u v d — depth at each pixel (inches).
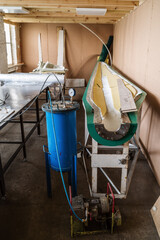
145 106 137.3
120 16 223.5
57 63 307.6
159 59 108.5
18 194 100.6
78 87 313.3
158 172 109.1
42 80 202.2
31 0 158.7
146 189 105.2
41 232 79.9
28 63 322.7
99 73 167.3
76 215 75.0
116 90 111.7
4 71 243.8
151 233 79.7
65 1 157.8
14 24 285.3
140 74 149.4
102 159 91.8
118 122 90.3
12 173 117.5
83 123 200.1
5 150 143.9
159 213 82.0
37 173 118.0
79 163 129.3
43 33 308.3
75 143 95.8
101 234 79.1
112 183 100.8
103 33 310.2
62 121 87.5
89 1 157.5
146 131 134.8
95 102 93.7
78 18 258.5
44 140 161.2
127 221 85.2
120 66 245.4
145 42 137.6
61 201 96.0
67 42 313.0
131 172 113.1
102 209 79.7
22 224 83.5
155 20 116.6
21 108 109.9
